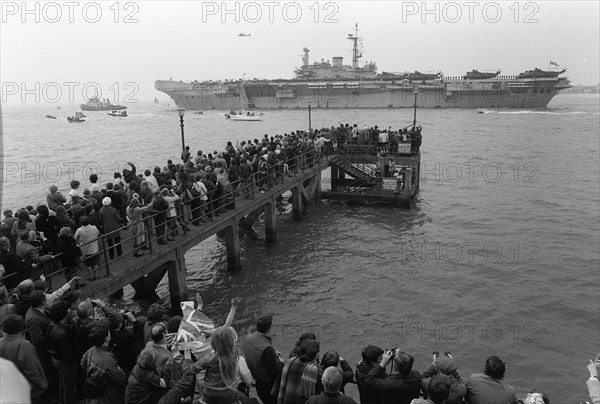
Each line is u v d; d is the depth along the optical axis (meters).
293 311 15.74
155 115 169.75
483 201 31.83
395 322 14.99
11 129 108.94
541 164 47.69
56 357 6.51
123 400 5.87
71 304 7.21
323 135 32.72
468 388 5.78
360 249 21.92
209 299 16.72
